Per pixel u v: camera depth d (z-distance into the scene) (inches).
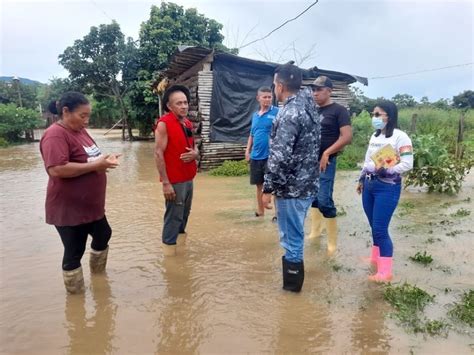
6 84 1460.4
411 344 107.1
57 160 124.3
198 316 123.5
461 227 209.6
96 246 151.5
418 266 158.7
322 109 173.3
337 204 267.7
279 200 132.7
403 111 796.6
